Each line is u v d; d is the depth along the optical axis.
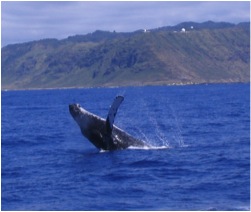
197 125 57.12
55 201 22.25
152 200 21.94
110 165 29.80
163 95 181.62
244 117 67.25
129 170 28.16
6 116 89.44
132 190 23.69
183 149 35.12
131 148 35.00
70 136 48.56
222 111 81.56
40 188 24.67
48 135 50.28
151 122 64.94
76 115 34.59
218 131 48.81
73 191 23.88
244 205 20.72
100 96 197.88
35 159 33.25
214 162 29.75
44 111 103.38
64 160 32.25
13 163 31.91
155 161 30.33
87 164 30.36
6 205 21.88
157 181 25.34
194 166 28.66
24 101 171.75
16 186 25.23
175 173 27.03
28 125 66.31
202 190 23.27
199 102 118.50
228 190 23.14
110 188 24.22
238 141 39.62
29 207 21.44
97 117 34.31
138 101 133.62
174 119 68.06
